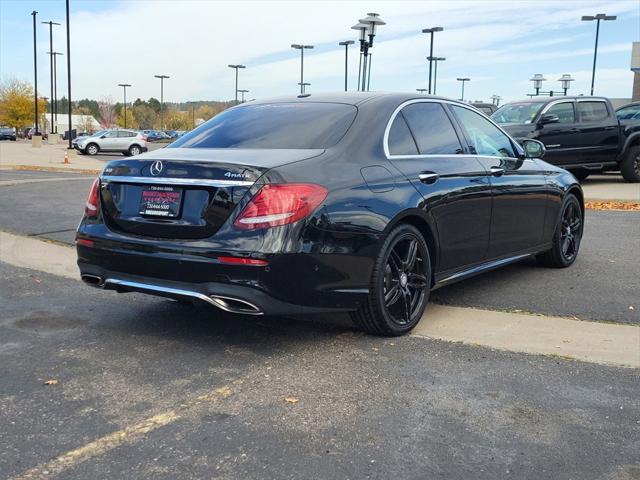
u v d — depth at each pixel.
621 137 14.31
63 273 6.37
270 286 3.69
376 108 4.58
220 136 4.58
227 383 3.61
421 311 4.58
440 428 3.09
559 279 6.11
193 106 116.25
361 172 4.14
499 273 6.41
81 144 37.31
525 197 5.73
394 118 4.62
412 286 4.51
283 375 3.72
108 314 4.96
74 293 5.61
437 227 4.64
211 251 3.73
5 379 3.66
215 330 4.55
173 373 3.75
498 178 5.38
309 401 3.38
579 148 13.59
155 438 2.97
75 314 4.96
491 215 5.27
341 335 4.45
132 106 123.44
